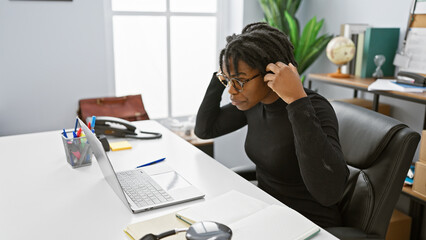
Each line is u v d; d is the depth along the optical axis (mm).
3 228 944
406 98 1814
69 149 1325
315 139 1047
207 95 1584
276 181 1339
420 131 2184
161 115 3201
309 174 1062
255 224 879
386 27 2377
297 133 1062
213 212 967
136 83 3049
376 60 2225
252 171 1612
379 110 2316
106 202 1085
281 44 1163
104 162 1111
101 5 2664
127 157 1469
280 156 1274
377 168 1197
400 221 2109
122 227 949
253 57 1087
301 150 1064
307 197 1283
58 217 1000
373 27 2402
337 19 2777
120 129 1720
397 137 1160
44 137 1719
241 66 1095
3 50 2461
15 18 2447
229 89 1155
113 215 1010
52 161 1416
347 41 2307
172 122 3018
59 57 2613
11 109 2564
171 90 3197
